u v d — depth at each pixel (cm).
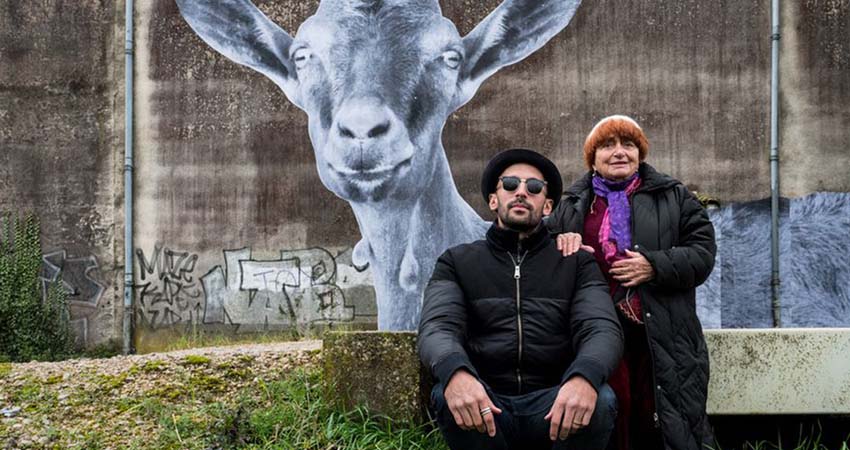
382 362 448
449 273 379
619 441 379
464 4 1257
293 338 1217
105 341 1240
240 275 1239
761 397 421
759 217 1217
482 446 347
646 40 1246
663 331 371
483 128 1242
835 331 420
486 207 1227
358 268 1229
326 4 1262
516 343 360
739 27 1243
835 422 445
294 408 471
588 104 1241
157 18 1284
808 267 1208
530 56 1249
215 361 562
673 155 1231
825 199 1216
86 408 505
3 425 480
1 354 1209
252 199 1251
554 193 401
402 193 1235
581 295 365
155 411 495
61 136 1276
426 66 1248
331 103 1250
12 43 1287
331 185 1242
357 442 431
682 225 391
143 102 1275
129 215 1255
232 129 1262
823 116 1229
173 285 1245
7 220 1262
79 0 1292
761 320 1203
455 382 334
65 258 1257
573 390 329
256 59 1269
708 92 1238
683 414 364
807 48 1238
